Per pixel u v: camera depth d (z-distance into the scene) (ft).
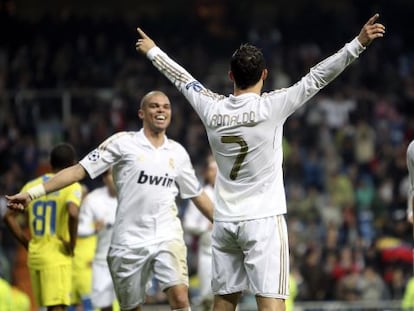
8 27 121.49
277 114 33.06
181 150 42.04
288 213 93.04
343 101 113.39
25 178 96.53
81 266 56.85
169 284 40.98
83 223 55.83
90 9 136.26
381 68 124.98
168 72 35.24
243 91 33.63
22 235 47.19
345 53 32.35
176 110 105.70
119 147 40.81
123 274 41.52
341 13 134.00
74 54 119.44
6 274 70.18
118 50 120.78
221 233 33.83
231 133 33.37
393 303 73.10
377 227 91.20
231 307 34.42
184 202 84.89
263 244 33.06
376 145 109.19
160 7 137.49
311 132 108.06
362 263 85.61
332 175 100.94
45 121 100.07
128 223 41.34
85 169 39.58
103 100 103.35
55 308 46.37
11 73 116.47
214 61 125.70
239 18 132.57
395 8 135.03
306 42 130.31
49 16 124.26
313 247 86.33
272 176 33.45
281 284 33.09
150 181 41.19
